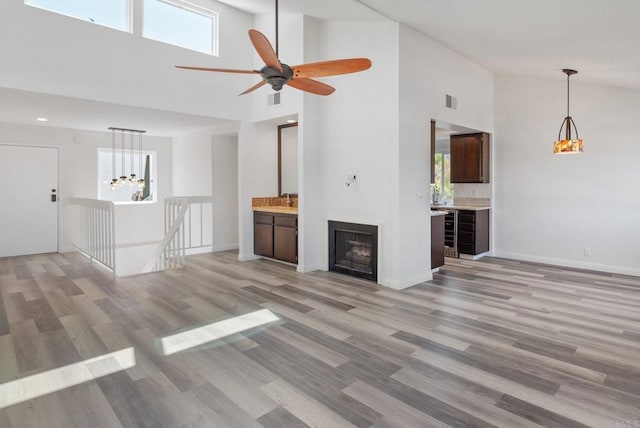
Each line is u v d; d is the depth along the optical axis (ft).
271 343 9.46
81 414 6.56
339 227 16.52
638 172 16.20
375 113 14.75
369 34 14.85
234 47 19.02
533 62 15.65
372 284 14.93
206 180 23.34
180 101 17.28
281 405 6.81
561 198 18.30
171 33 17.48
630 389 7.30
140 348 9.19
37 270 17.38
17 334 10.00
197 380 7.70
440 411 6.61
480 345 9.30
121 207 24.81
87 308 12.11
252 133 19.97
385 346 9.25
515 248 19.99
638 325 10.57
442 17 12.30
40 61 13.65
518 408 6.68
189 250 23.02
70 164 22.38
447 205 22.11
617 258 16.84
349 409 6.68
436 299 13.00
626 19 9.50
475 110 18.45
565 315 11.40
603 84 16.72
